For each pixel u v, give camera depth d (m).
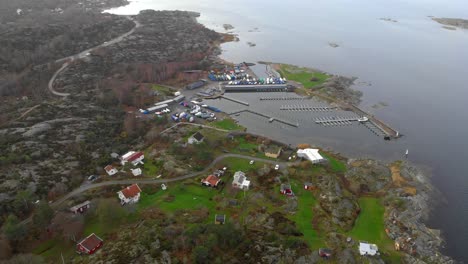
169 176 129.50
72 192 119.94
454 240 110.19
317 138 166.75
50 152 136.00
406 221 113.94
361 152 156.25
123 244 95.50
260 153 148.12
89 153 140.62
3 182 117.38
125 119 167.75
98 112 173.25
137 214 109.56
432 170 145.38
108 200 107.19
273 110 194.50
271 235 99.88
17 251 95.38
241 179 126.38
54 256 94.44
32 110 168.62
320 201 119.56
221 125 174.00
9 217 99.75
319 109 195.50
